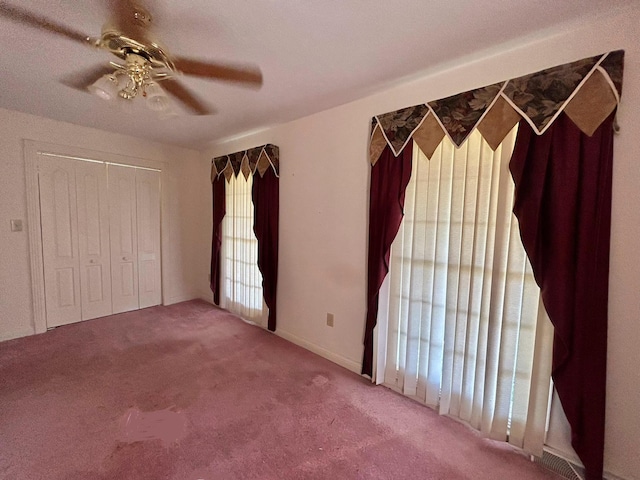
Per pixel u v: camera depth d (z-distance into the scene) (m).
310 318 2.81
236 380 2.28
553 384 1.53
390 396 2.13
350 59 1.75
